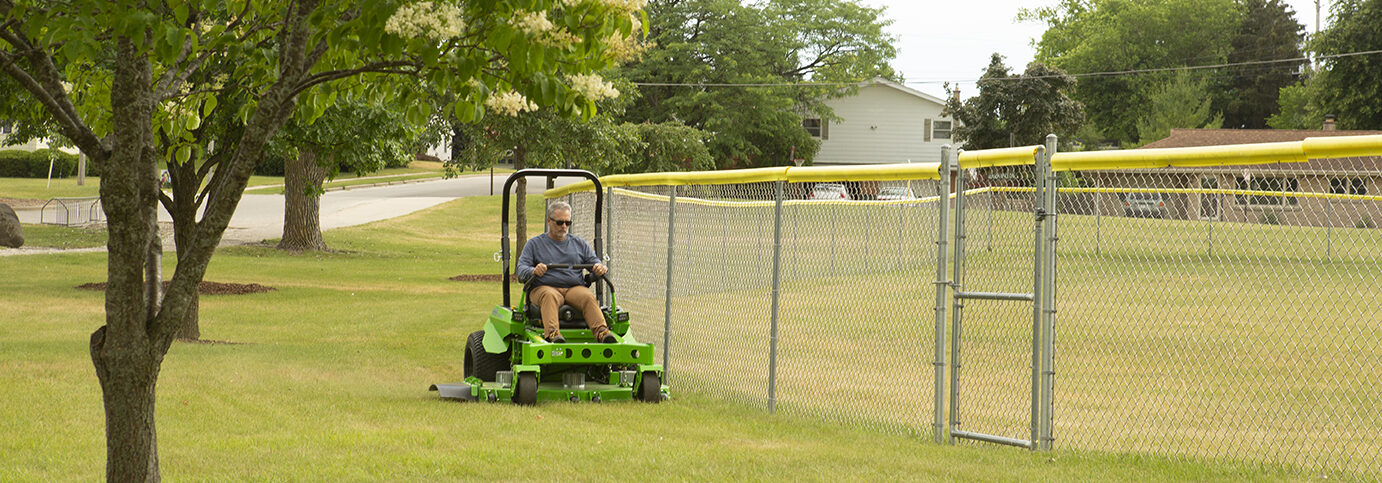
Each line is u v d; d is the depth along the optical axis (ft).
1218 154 23.38
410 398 35.58
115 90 16.55
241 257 114.42
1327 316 55.47
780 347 47.65
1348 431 31.24
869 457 26.40
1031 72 199.31
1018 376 42.55
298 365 43.78
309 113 20.83
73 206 168.04
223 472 23.90
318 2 17.22
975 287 60.03
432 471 24.31
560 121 93.35
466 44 16.85
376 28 15.84
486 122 92.63
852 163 238.89
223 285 82.99
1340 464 26.40
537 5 15.85
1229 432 31.07
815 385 38.83
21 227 131.03
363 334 57.88
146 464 17.47
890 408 34.60
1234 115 307.58
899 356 46.78
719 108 217.36
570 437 28.66
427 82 18.06
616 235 48.73
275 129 17.33
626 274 50.55
